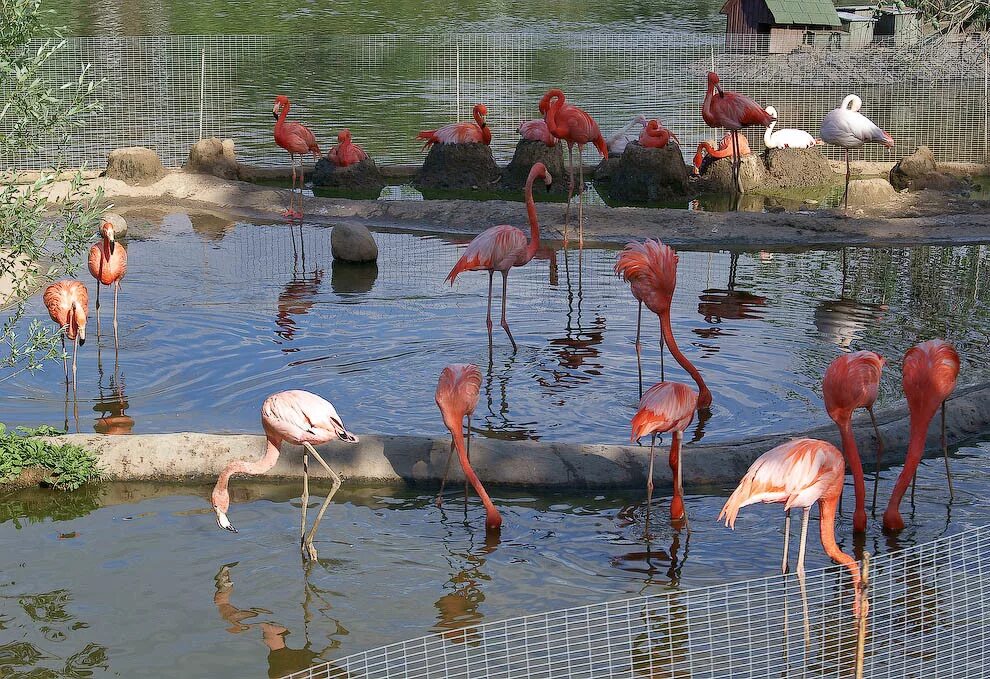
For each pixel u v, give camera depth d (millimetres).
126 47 26578
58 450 6648
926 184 15367
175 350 8883
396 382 8203
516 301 10312
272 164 16516
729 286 10805
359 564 5699
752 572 5586
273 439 5785
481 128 16203
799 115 21375
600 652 4836
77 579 5520
